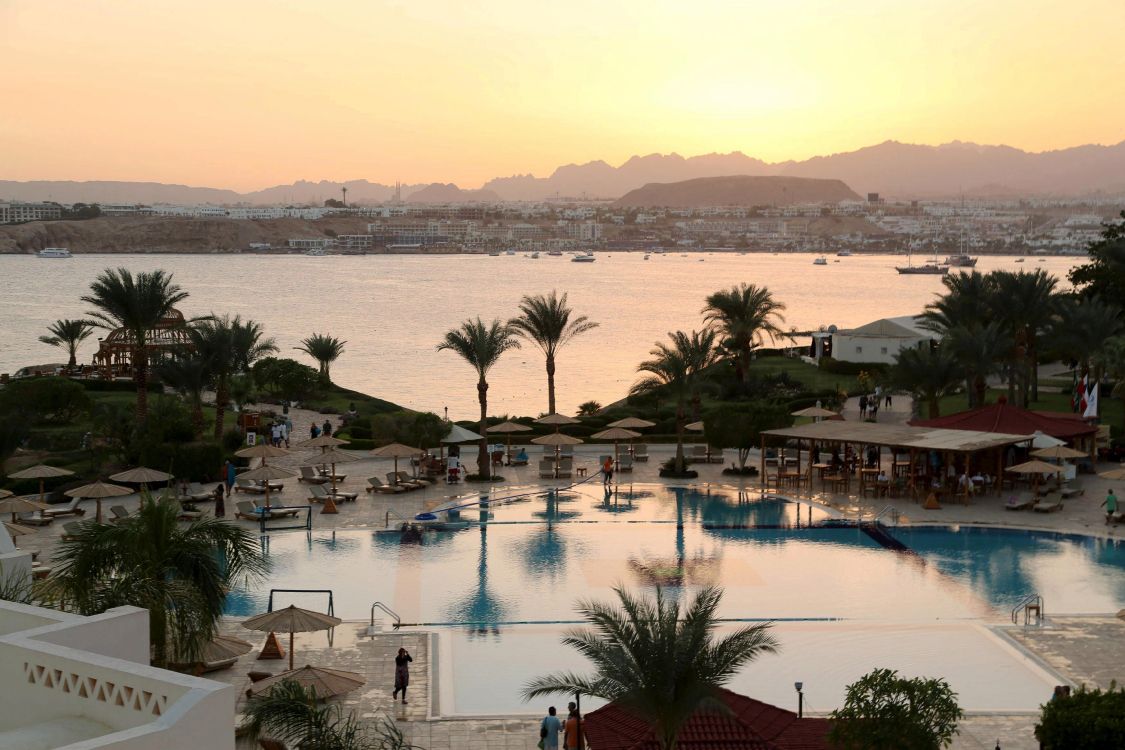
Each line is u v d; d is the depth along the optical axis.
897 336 88.19
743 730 19.70
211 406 72.38
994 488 48.75
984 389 60.06
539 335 66.81
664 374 52.50
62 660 13.77
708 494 48.53
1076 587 34.47
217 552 24.94
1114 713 18.61
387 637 29.69
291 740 21.80
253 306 186.38
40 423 61.94
